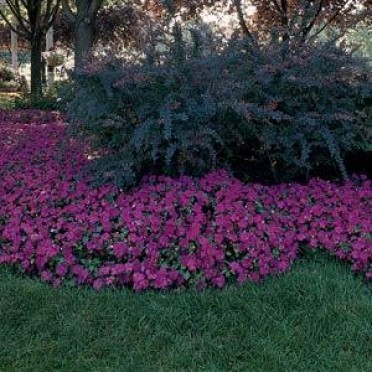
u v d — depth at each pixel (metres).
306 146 4.12
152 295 3.24
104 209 3.84
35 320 3.00
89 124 4.25
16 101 11.08
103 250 3.55
